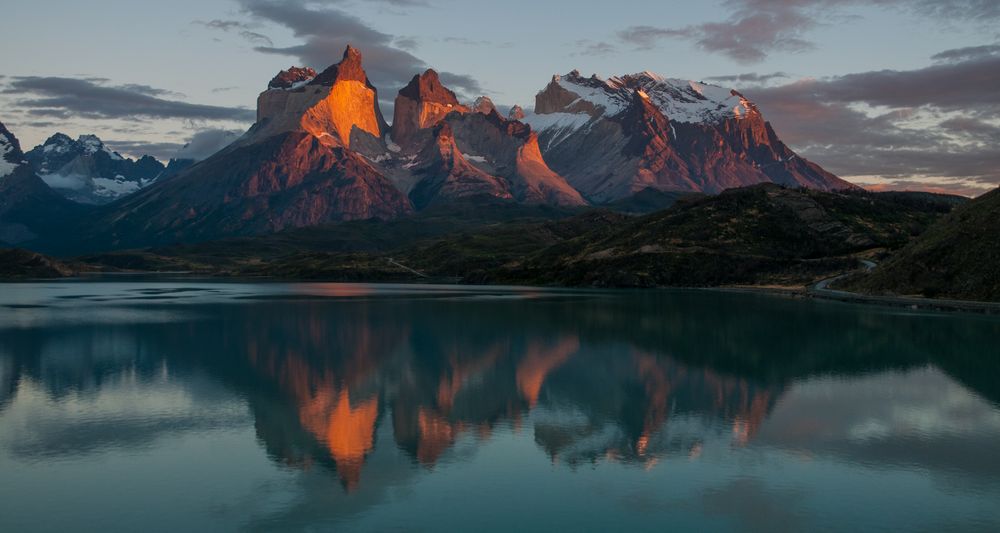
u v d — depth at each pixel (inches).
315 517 1347.2
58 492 1473.9
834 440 1801.2
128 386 2517.2
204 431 1921.8
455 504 1403.8
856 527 1290.6
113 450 1753.2
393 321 4724.4
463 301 6707.7
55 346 3531.0
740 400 2260.1
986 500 1406.3
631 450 1731.1
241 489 1488.7
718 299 6702.8
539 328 4249.5
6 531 1290.6
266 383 2568.9
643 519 1328.7
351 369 2854.3
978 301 5349.4
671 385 2500.0
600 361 3034.0
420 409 2156.7
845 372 2751.0
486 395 2348.7
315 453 1728.6
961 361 3006.9
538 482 1518.2
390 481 1530.5
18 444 1800.0
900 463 1621.6
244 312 5516.7
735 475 1553.9
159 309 5841.5
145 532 1286.9
